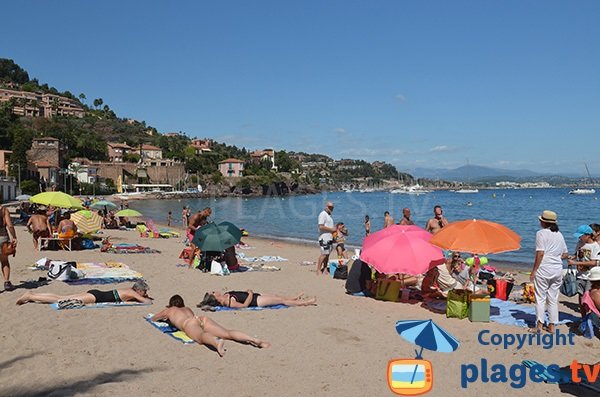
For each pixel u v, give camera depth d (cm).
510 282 1103
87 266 1405
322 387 594
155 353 702
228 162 16788
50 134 13450
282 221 5006
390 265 980
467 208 7175
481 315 899
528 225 4012
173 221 5028
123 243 2236
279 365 665
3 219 1069
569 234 3212
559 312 984
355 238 3152
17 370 627
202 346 738
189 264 1509
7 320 850
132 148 15900
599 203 8356
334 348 740
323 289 1198
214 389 582
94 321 854
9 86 19800
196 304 1007
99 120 19512
